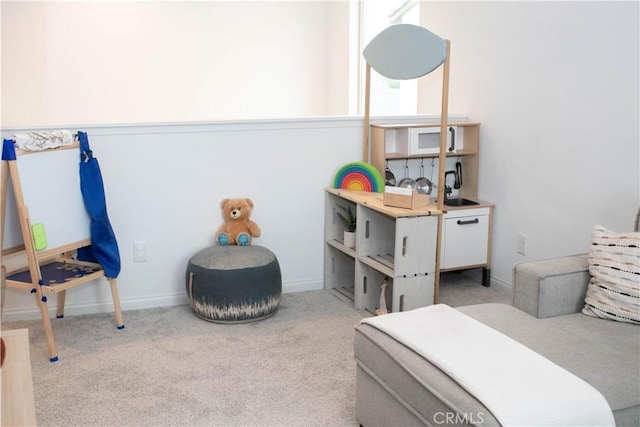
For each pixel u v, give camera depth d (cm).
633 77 287
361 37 547
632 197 294
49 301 344
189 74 566
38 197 286
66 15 523
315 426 232
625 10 288
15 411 178
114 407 245
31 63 520
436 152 378
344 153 383
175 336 315
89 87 539
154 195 349
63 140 294
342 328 326
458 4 402
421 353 196
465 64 400
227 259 331
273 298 335
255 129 361
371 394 218
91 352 296
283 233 379
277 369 278
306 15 594
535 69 344
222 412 241
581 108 317
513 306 257
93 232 310
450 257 377
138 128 339
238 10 572
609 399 180
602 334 223
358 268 350
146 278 357
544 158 343
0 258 288
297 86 603
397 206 322
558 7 325
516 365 188
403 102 498
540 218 349
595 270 246
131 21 542
